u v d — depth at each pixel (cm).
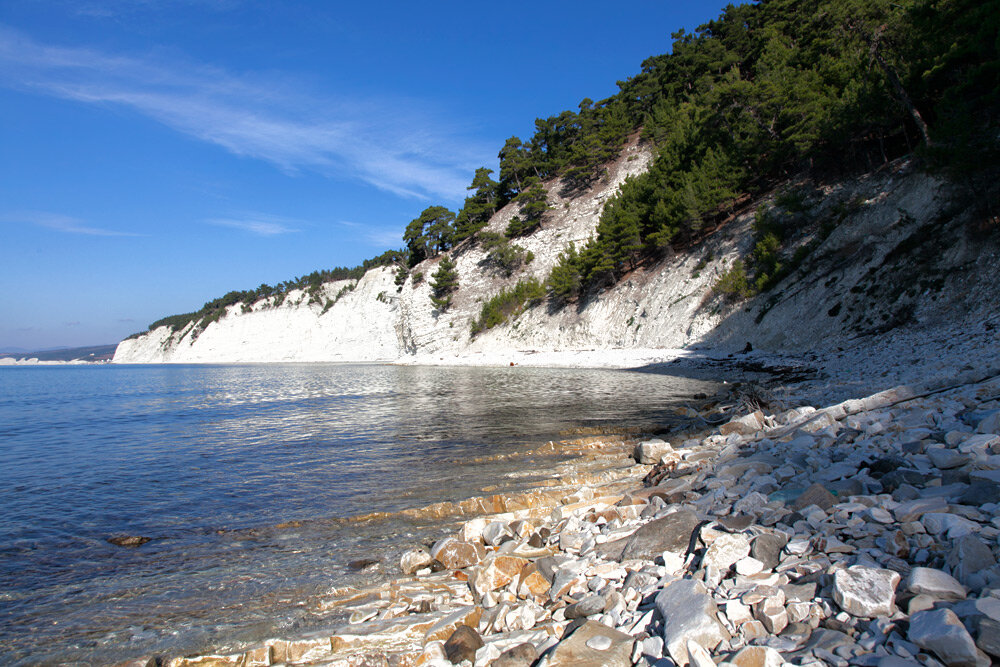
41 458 1720
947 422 761
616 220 6494
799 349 3309
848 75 4291
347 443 1723
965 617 316
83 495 1202
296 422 2322
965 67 2941
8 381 8200
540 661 388
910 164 3356
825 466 733
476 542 752
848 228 3588
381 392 3625
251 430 2144
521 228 8888
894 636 328
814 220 4047
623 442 1455
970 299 2422
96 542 883
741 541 494
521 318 7500
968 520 433
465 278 9219
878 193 3519
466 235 9856
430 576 677
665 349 4662
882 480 596
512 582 590
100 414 3122
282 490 1175
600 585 523
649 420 1805
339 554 779
